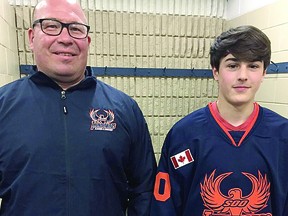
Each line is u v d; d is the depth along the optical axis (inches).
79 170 33.1
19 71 90.7
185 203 36.3
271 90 74.6
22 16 88.8
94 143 34.0
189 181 35.9
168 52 99.2
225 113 35.4
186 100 102.9
